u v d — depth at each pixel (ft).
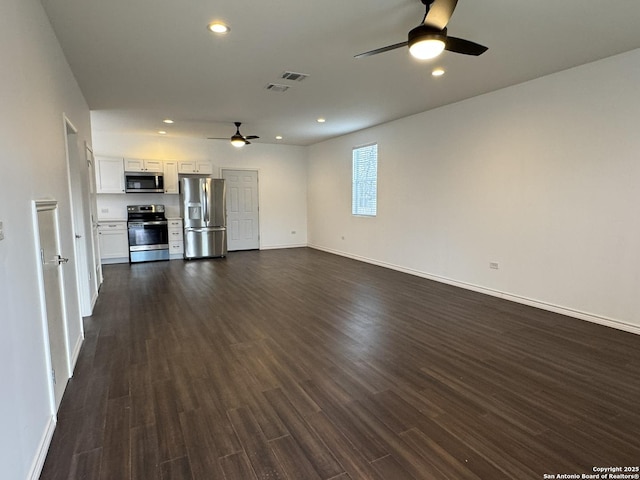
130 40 9.84
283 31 9.43
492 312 13.42
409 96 15.53
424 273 19.26
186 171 25.52
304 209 31.42
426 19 7.08
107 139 23.66
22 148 6.08
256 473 5.68
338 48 10.52
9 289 5.02
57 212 8.37
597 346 10.34
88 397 7.86
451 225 17.38
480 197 15.84
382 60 11.41
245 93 14.84
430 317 12.92
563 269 13.00
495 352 10.02
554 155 12.97
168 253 24.94
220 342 10.82
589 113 11.89
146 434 6.63
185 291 16.65
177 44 10.14
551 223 13.24
